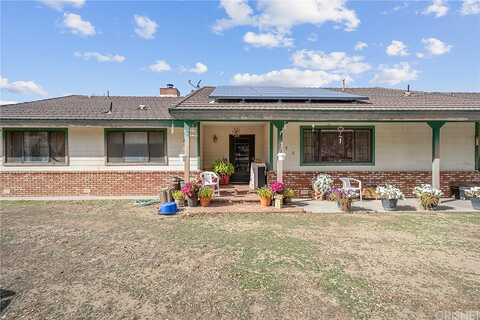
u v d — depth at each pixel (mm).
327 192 11641
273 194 10188
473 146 12867
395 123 12766
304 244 6367
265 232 7301
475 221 8430
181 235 7020
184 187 10156
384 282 4531
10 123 11398
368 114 10273
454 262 5340
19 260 5449
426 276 4746
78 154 12586
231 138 15086
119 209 9984
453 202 11297
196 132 12664
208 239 6711
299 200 11656
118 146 12727
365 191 11883
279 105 10758
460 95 15391
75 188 12508
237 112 10023
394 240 6656
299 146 12672
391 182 12617
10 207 10289
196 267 5121
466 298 4039
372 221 8445
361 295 4125
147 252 5859
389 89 16766
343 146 12750
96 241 6555
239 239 6711
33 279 4652
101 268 5086
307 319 3543
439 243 6434
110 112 12805
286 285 4434
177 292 4227
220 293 4195
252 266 5160
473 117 10352
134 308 3801
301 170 12664
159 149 12820
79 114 12266
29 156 12484
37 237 6844
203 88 16594
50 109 12930
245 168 15039
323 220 8570
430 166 12812
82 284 4477
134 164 12750
